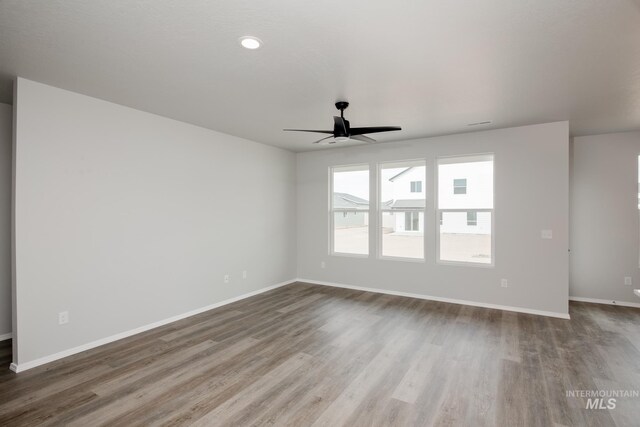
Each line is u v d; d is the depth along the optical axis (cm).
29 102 289
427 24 202
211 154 467
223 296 486
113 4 182
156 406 234
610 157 486
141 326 379
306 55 245
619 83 295
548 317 426
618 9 185
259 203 556
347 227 604
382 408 232
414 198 539
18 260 283
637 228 473
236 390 255
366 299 515
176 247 419
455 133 486
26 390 253
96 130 338
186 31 212
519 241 450
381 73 276
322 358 310
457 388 257
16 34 214
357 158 579
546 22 199
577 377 272
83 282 327
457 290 492
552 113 386
